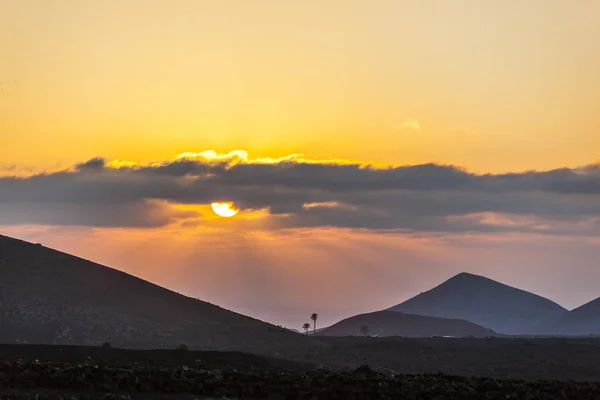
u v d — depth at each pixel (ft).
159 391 415.03
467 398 423.64
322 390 420.77
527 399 425.28
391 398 415.03
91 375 420.36
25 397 373.20
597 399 444.55
